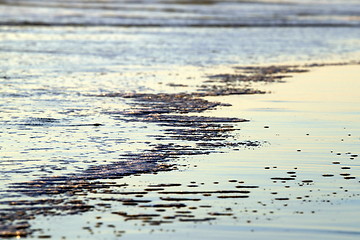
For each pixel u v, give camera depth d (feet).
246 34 253.24
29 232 52.54
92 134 86.84
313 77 144.25
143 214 56.54
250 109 105.91
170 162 72.90
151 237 51.80
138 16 319.88
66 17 302.66
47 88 124.98
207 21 304.71
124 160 73.46
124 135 86.33
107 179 66.23
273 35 252.21
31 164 71.56
